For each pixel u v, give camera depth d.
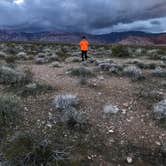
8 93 7.68
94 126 5.62
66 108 6.31
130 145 4.91
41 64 16.48
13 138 4.73
